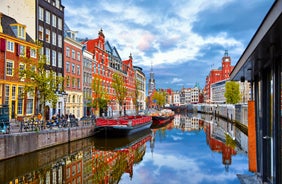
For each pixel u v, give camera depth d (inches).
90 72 1952.5
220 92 4997.5
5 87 1073.5
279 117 356.8
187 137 1344.7
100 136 1211.2
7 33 1099.9
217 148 1014.4
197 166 728.3
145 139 1274.6
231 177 610.2
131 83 3272.6
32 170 660.7
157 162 780.6
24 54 1136.8
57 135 929.5
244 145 1079.6
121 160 805.9
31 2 1323.8
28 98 1199.6
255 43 298.4
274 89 363.3
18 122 1005.8
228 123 2230.6
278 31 229.0
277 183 355.9
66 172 651.5
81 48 1796.3
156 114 2208.4
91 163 756.6
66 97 1574.8
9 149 692.1
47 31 1416.1
